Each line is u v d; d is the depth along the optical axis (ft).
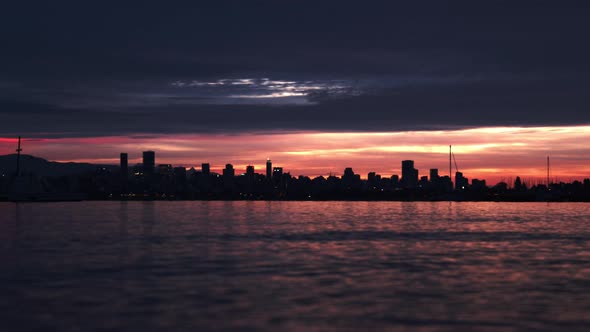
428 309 126.82
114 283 155.94
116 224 413.80
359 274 172.04
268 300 134.72
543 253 230.89
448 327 113.39
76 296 138.62
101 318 118.11
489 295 141.59
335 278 164.55
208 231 345.92
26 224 409.90
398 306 129.49
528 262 201.46
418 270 180.24
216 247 249.55
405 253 228.02
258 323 115.03
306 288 149.18
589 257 217.56
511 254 226.79
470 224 440.04
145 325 113.29
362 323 115.55
